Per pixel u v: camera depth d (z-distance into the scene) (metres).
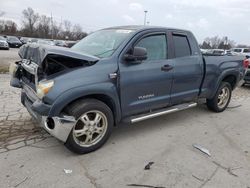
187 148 4.09
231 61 5.98
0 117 5.00
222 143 4.34
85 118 3.63
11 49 32.12
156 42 4.43
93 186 3.02
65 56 3.39
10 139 4.09
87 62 3.64
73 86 3.41
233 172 3.42
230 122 5.46
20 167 3.32
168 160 3.67
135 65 4.07
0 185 2.95
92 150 3.80
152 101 4.43
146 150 3.96
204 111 6.14
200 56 5.26
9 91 7.11
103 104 3.75
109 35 4.45
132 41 4.08
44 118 3.42
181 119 5.48
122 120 4.16
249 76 9.72
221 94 6.04
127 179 3.18
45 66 3.42
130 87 4.02
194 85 5.20
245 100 7.74
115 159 3.64
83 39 4.97
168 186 3.06
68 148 3.65
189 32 5.09
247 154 3.97
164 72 4.46
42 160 3.52
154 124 5.09
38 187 2.95
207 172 3.39
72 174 3.23
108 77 3.72
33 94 3.77
